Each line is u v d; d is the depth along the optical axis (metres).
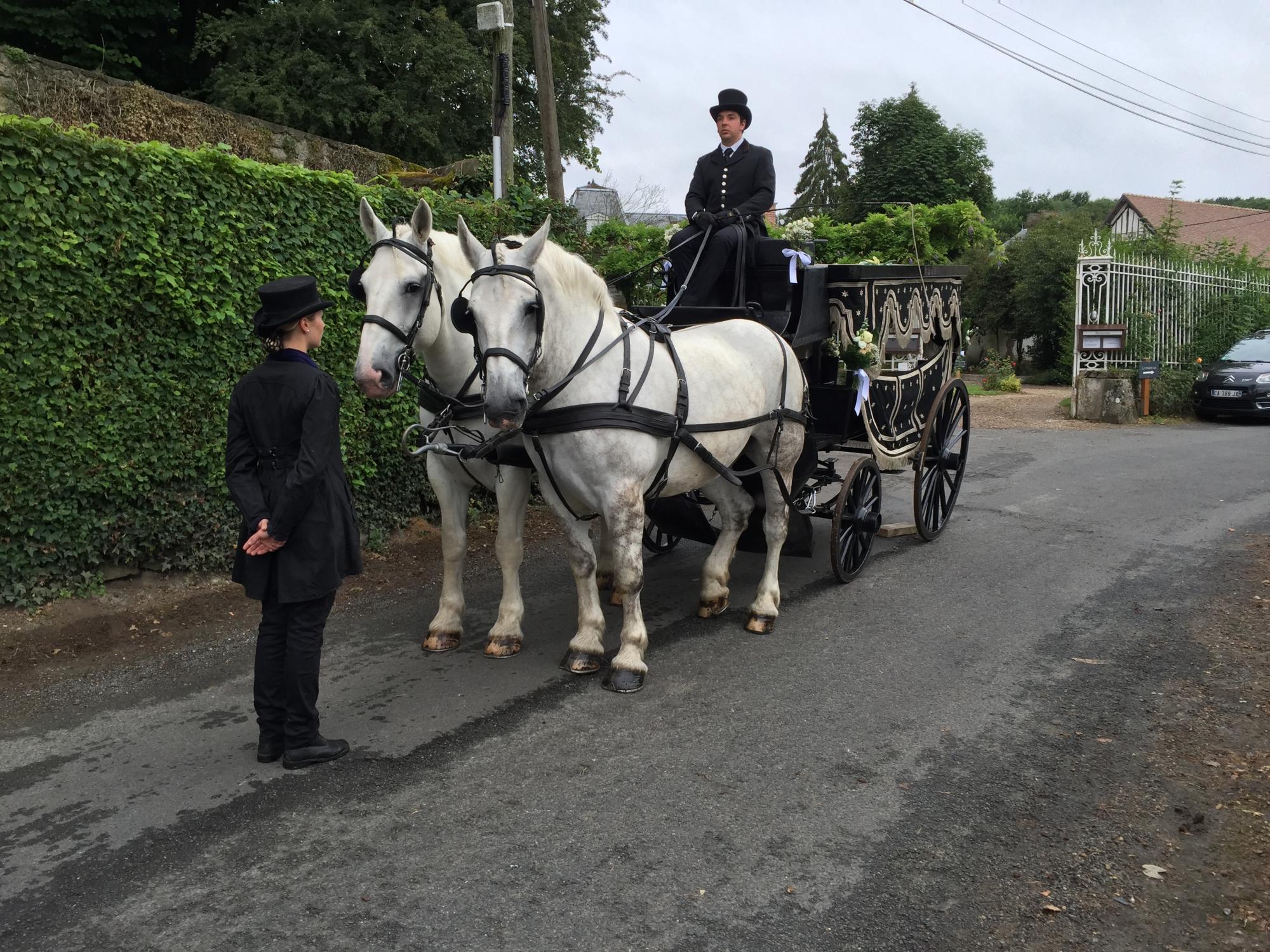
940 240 15.83
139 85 9.28
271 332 3.54
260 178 5.83
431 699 4.36
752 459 5.39
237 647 5.05
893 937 2.68
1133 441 12.92
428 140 15.39
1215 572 6.34
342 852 3.09
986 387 22.61
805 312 5.78
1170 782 3.56
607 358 4.28
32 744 3.91
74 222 4.96
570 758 3.76
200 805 3.39
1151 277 16.39
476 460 4.70
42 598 5.15
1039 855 3.09
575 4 18.45
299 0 15.05
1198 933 2.71
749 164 6.39
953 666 4.75
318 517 3.55
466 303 3.81
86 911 2.78
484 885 2.90
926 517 7.23
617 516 4.29
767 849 3.11
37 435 4.97
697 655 4.93
